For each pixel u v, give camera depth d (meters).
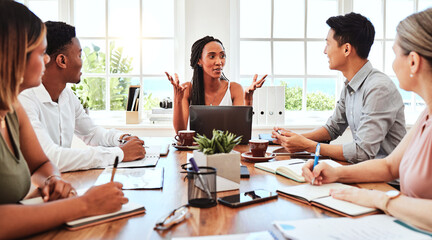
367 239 0.80
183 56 3.62
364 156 1.76
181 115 2.62
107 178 1.36
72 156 1.51
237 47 3.60
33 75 1.01
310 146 1.81
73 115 2.13
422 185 1.08
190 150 2.01
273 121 3.41
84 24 3.65
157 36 3.65
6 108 0.95
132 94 3.53
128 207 1.01
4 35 0.90
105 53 3.67
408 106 3.85
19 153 1.09
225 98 2.88
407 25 1.11
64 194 1.09
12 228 0.81
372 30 1.96
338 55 2.01
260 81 2.45
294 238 0.81
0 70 0.90
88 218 0.92
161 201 1.11
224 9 3.43
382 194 1.00
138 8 3.62
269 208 1.04
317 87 3.79
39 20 1.02
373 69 2.01
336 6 3.69
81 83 3.70
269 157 1.68
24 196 1.10
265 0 3.64
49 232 0.87
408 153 1.20
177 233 0.86
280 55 3.71
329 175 1.26
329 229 0.85
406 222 0.91
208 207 1.05
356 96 2.04
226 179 1.22
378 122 1.82
